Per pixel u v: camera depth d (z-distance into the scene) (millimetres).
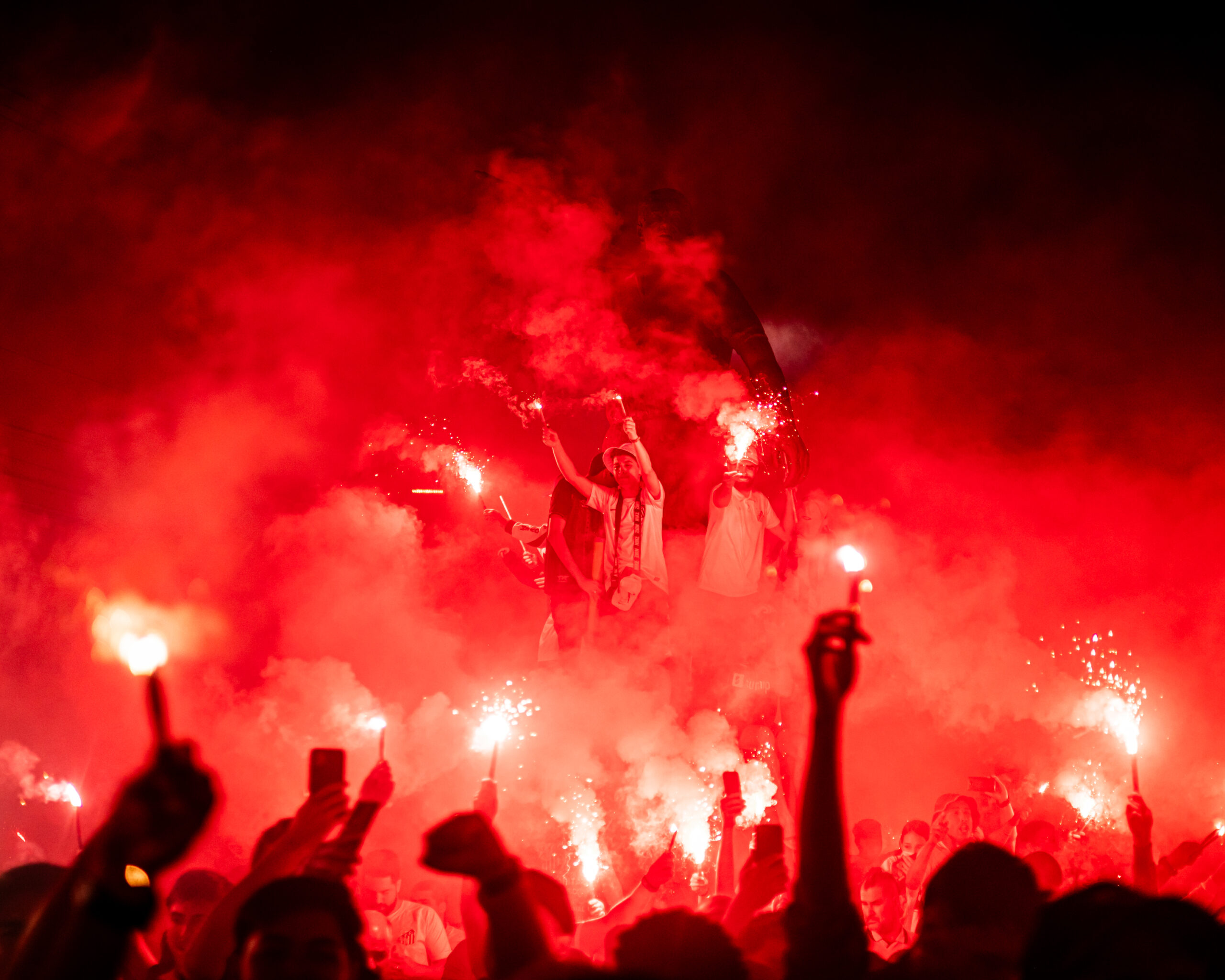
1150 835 4508
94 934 1750
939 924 2992
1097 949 2164
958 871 3023
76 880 1901
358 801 3234
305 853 3125
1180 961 2123
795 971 2641
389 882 7438
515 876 2691
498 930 2654
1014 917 2963
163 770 1690
